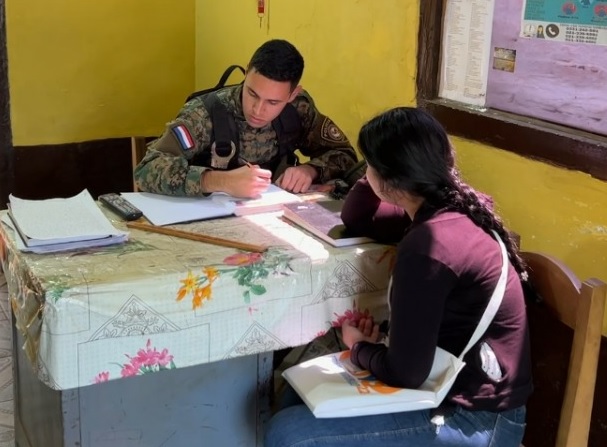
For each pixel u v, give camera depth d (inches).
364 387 63.0
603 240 73.4
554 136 76.2
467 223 62.4
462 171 89.0
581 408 63.2
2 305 126.4
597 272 74.4
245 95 85.7
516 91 82.9
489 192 85.8
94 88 145.0
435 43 91.4
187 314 64.3
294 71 83.7
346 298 71.3
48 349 60.3
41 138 142.7
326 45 112.0
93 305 60.6
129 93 148.7
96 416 67.1
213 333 66.0
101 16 142.0
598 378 75.8
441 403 62.5
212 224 76.8
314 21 114.0
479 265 60.7
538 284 67.7
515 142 81.0
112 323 61.6
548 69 78.7
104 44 143.7
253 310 67.1
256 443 75.4
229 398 72.8
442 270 59.1
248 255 68.3
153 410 69.6
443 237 60.4
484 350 62.1
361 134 64.6
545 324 80.1
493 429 62.1
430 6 90.7
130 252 68.2
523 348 63.4
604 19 71.7
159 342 64.0
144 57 148.3
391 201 65.9
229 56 140.3
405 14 95.2
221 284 65.1
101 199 81.4
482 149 85.9
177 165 83.3
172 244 70.7
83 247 68.7
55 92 141.7
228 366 71.7
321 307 70.3
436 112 91.6
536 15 78.7
